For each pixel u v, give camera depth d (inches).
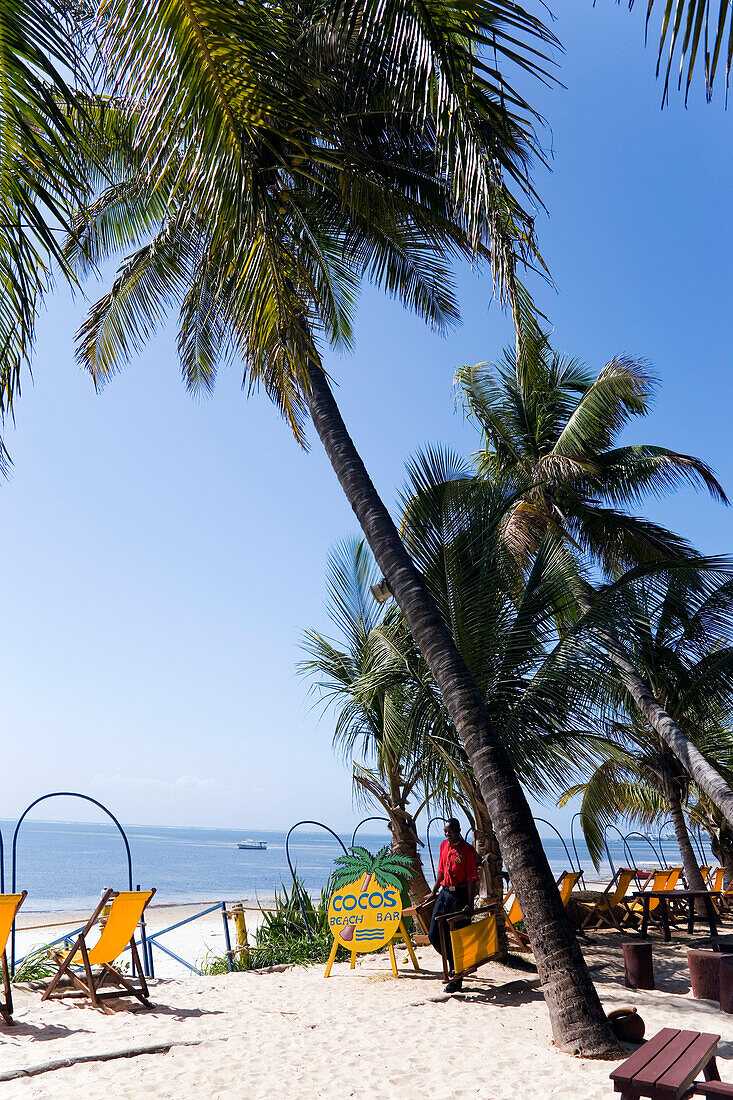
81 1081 197.2
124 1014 266.7
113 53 146.1
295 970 366.3
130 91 148.9
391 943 345.7
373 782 458.3
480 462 713.6
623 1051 222.8
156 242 417.4
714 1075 173.0
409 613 292.5
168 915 855.7
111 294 434.0
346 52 180.7
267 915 431.2
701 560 430.6
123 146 182.1
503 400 692.1
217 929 719.1
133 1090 191.2
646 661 554.9
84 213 149.6
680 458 603.2
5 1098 183.5
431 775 369.4
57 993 290.7
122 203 414.3
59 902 1347.2
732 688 540.4
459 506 369.4
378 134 292.4
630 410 633.0
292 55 164.9
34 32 127.6
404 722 368.5
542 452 679.1
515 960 357.1
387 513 315.3
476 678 353.1
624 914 495.8
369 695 405.7
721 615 557.0
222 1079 201.5
